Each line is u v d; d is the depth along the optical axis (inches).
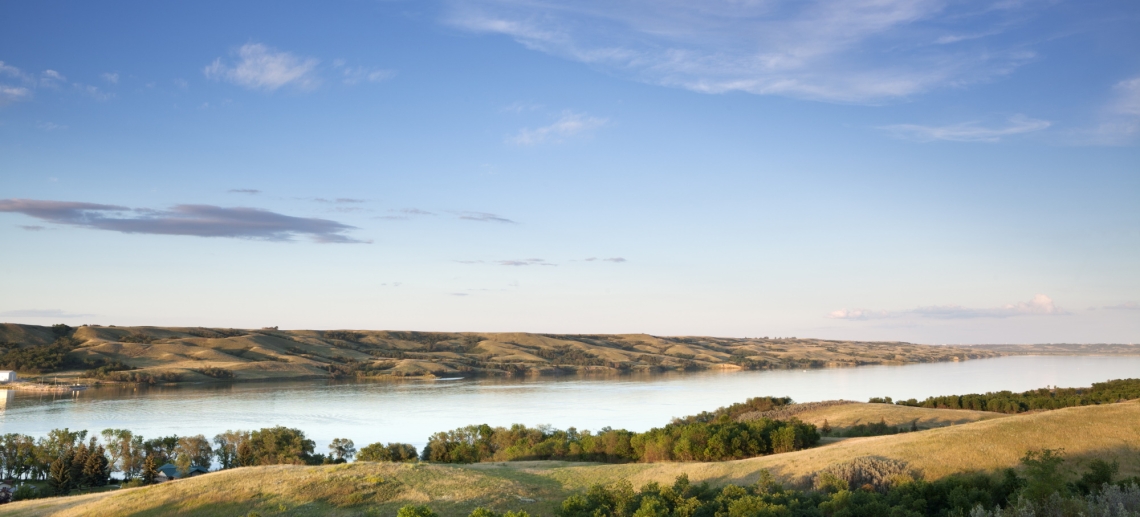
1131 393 5246.1
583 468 3083.2
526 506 2395.4
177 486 2605.8
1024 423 2596.0
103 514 2372.0
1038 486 1670.8
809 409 5516.7
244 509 2326.5
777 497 2054.6
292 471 2768.2
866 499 1962.4
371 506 2338.8
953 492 1897.1
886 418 4623.5
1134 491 1637.6
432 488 2532.0
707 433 3553.2
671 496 2185.0
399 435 7721.5
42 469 5541.3
